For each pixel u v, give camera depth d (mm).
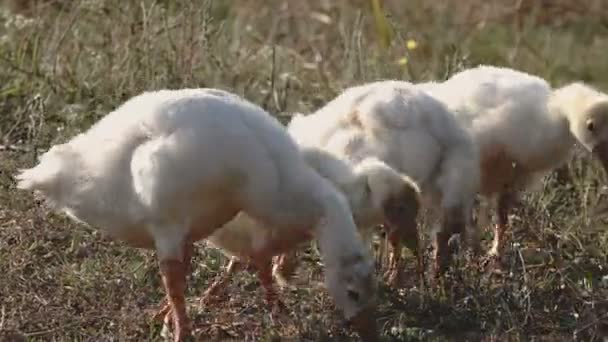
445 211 28984
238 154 24547
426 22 51719
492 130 31016
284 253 27219
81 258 29422
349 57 41906
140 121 24672
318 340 26094
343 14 49469
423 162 28594
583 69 49281
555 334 27203
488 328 27109
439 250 28891
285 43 46750
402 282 28641
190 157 24125
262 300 27938
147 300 27812
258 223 26000
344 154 28469
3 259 28297
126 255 29359
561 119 31094
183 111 24562
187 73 38031
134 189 24484
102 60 38938
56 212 29766
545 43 51188
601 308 28422
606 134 30203
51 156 25734
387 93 29109
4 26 41406
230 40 45125
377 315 27406
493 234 32812
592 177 35594
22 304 26500
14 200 30688
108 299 27219
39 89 37250
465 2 54469
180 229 24594
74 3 41094
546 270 30188
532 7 54656
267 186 24938
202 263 29391
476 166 29562
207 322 26781
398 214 27031
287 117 37562
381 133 28422
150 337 25922
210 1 41344
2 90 36875
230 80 39844
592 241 32219
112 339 25531
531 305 27938
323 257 25188
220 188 24688
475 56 47344
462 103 31531
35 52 38406
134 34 39750
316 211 25328
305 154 27391
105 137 25062
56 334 25672
